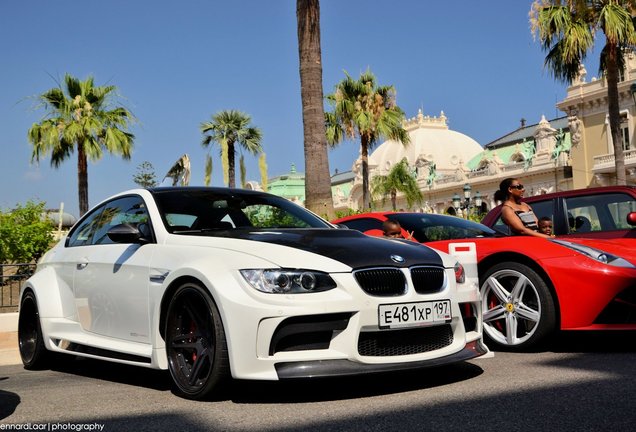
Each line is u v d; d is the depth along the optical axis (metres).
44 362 4.98
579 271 4.52
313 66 9.77
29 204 10.59
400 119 28.58
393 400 3.22
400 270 3.46
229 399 3.45
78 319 4.60
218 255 3.53
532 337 4.67
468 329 3.89
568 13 17.38
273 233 3.83
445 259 3.78
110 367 4.97
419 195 44.12
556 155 48.97
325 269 3.31
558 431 2.54
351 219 6.83
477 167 59.31
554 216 6.33
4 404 3.55
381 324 3.31
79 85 20.81
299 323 3.23
